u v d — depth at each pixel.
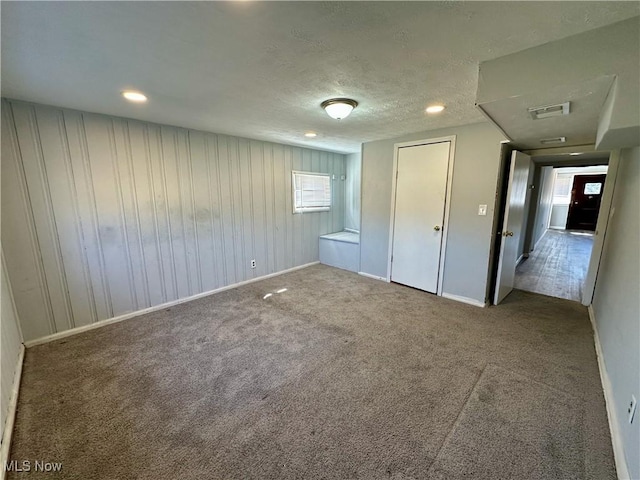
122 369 2.17
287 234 4.74
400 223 4.02
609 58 1.30
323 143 4.39
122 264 2.98
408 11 1.19
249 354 2.38
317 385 1.99
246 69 1.74
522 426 1.63
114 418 1.71
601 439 1.54
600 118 1.84
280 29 1.32
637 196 2.01
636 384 1.38
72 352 2.40
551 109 1.79
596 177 9.30
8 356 1.93
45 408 1.78
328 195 5.43
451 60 1.63
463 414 1.72
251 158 4.05
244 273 4.18
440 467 1.40
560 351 2.39
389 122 3.06
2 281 2.06
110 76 1.83
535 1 1.12
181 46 1.47
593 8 1.15
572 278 4.48
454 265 3.54
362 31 1.34
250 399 1.86
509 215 3.22
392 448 1.50
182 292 3.51
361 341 2.58
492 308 3.31
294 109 2.56
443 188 3.51
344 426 1.64
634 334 1.53
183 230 3.43
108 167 2.79
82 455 1.47
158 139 3.11
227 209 3.85
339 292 3.85
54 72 1.76
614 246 2.54
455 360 2.28
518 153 3.12
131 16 1.20
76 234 2.66
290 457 1.46
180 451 1.49
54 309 2.60
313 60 1.63
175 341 2.58
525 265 5.27
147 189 3.08
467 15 1.21
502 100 1.63
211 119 2.91
